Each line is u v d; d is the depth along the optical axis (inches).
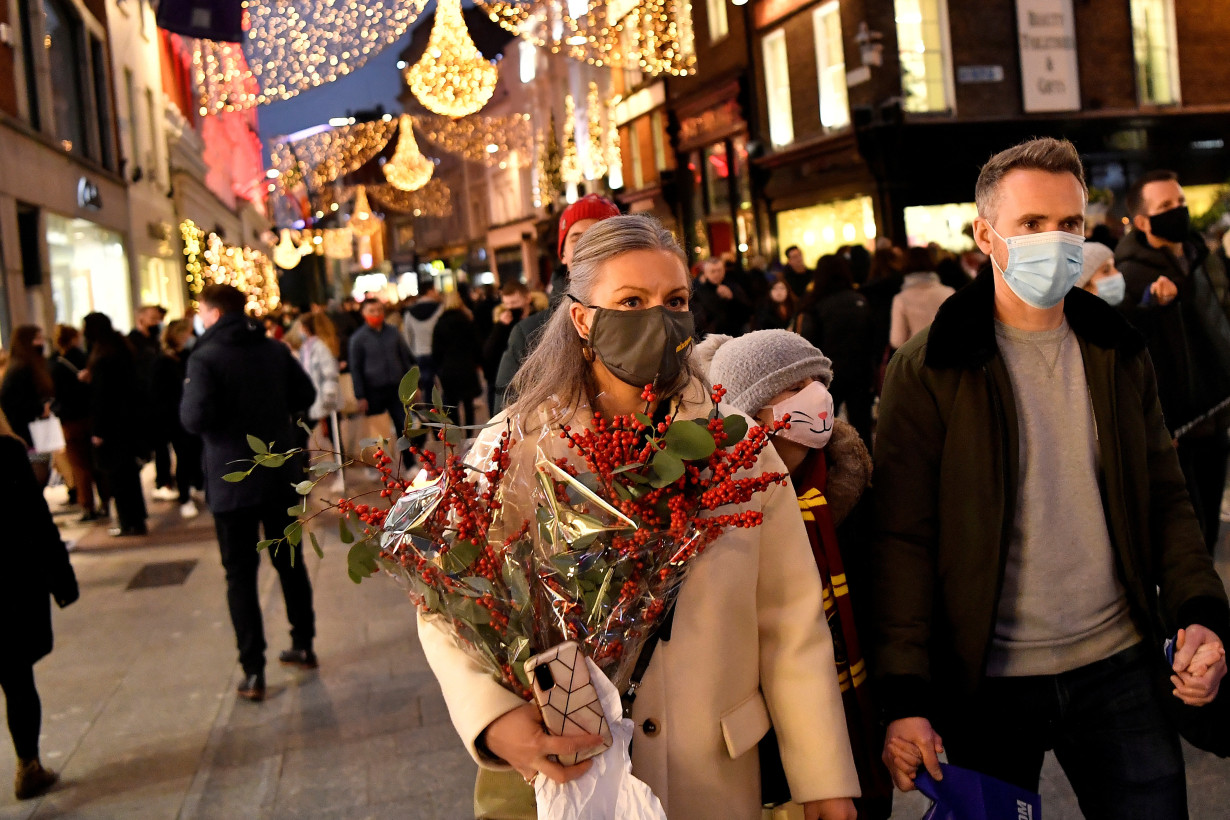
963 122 673.0
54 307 643.5
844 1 679.1
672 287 73.3
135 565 312.0
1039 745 90.5
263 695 196.1
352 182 2124.8
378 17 364.8
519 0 482.9
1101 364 87.1
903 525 89.1
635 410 75.5
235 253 900.0
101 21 824.9
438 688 195.9
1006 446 86.5
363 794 154.6
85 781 165.5
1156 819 85.4
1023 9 697.0
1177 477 90.4
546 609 66.5
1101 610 88.4
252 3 343.0
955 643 88.1
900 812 140.6
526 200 1625.2
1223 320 163.6
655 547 66.2
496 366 355.6
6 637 157.6
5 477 157.5
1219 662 80.4
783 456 90.2
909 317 292.2
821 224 741.3
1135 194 165.5
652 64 538.6
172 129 1118.4
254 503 197.0
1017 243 84.7
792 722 75.5
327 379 392.2
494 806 73.3
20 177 577.9
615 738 65.9
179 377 383.9
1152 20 746.2
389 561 67.9
